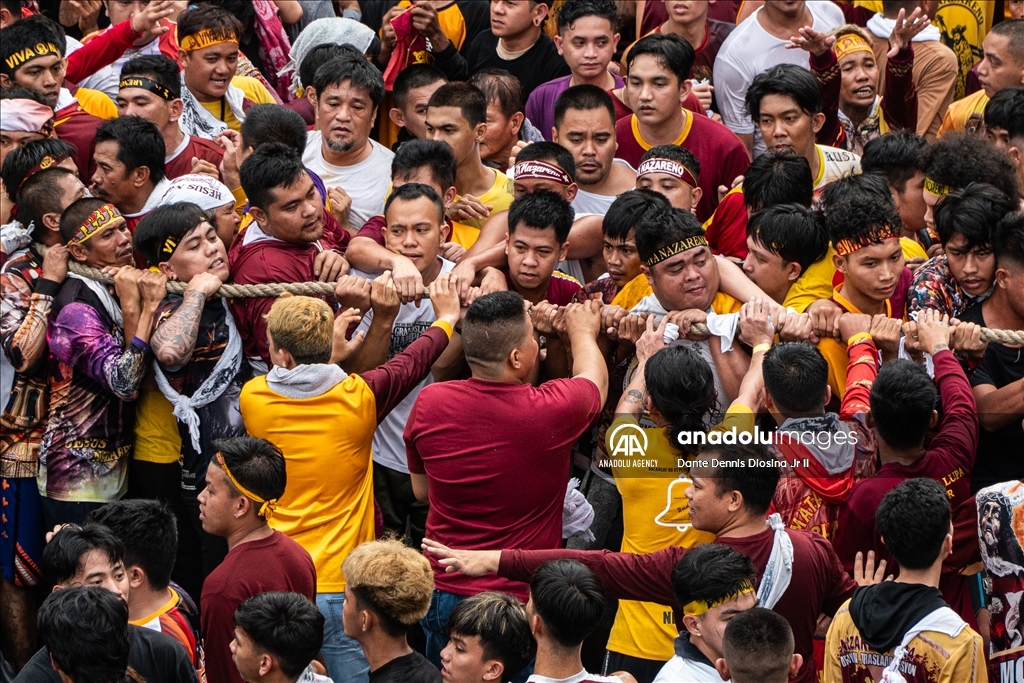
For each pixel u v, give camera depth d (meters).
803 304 18.33
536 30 26.42
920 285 18.22
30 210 18.28
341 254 19.42
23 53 21.86
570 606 13.67
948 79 27.30
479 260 18.56
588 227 19.69
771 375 16.05
